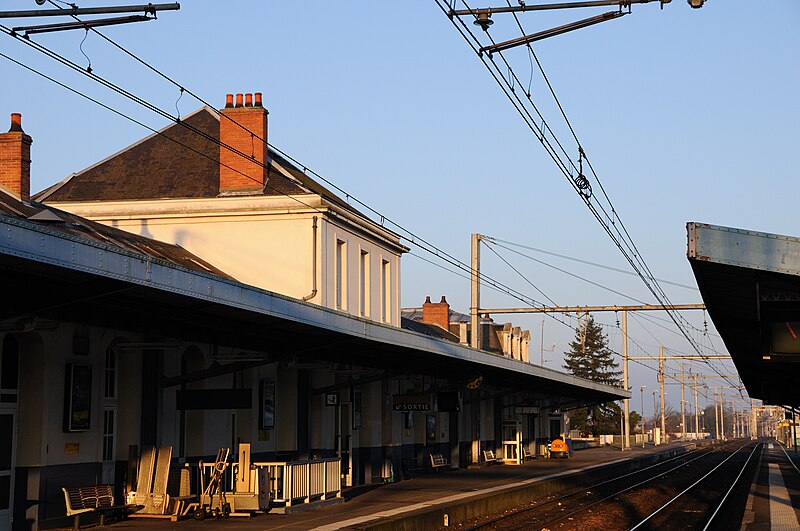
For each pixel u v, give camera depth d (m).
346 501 24.12
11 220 11.17
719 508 27.81
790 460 65.06
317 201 30.47
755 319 19.36
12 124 22.59
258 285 30.59
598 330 106.12
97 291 14.30
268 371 25.75
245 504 20.03
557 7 11.99
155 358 20.11
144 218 31.31
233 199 30.88
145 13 11.77
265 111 31.69
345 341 21.52
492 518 24.81
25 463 17.08
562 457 54.31
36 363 17.27
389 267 36.81
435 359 28.69
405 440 35.56
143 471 19.50
